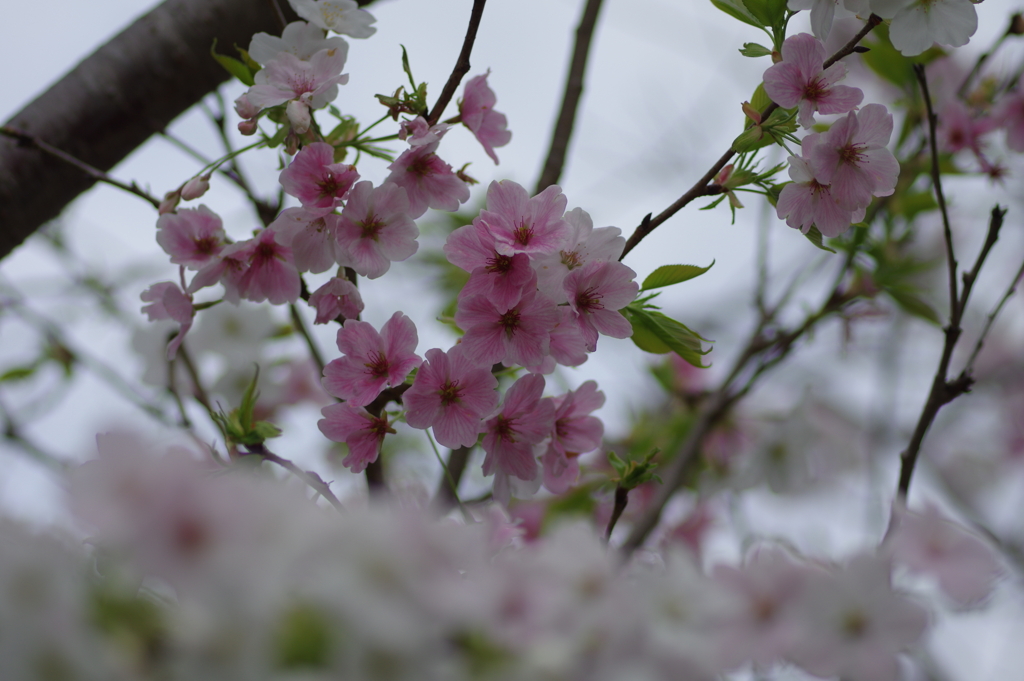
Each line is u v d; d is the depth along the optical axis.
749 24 1.01
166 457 0.74
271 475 0.97
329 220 0.99
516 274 0.99
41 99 1.12
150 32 1.12
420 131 1.00
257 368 1.02
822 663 0.97
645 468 1.02
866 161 1.00
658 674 0.88
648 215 1.01
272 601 0.71
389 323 1.00
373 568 0.77
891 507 1.05
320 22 1.01
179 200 1.02
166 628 0.71
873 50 1.26
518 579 0.86
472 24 1.00
